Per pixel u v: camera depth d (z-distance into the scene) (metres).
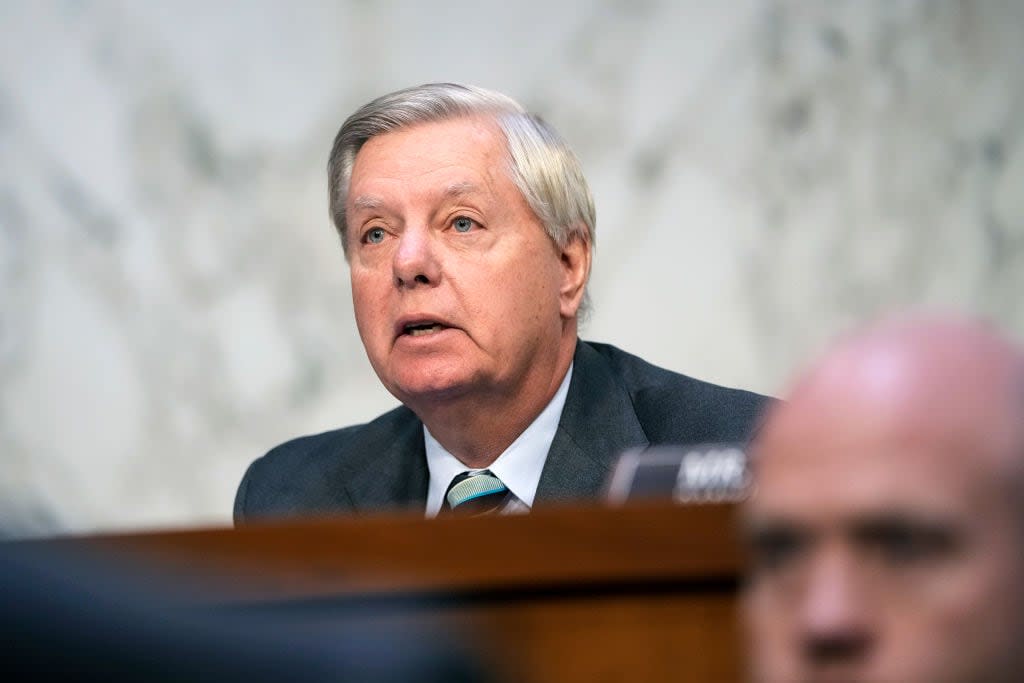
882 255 5.23
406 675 0.90
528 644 1.32
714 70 5.14
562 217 3.04
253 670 0.88
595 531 1.32
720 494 1.65
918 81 5.29
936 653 0.82
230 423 4.97
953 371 0.82
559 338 3.05
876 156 5.25
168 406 4.97
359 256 3.01
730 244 5.12
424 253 2.90
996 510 0.81
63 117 5.02
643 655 1.31
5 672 0.88
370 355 3.00
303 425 4.98
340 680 0.89
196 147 5.03
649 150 5.11
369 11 5.06
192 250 5.00
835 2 5.23
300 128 5.04
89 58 5.02
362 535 1.33
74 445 4.95
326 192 5.05
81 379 4.97
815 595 0.84
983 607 0.81
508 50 5.08
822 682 0.85
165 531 1.33
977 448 0.81
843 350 0.85
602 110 5.09
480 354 2.90
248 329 4.99
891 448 0.82
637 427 2.96
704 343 5.10
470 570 1.32
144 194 5.01
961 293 5.29
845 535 0.84
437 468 3.09
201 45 5.04
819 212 5.19
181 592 1.30
